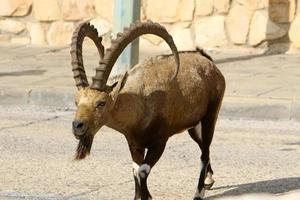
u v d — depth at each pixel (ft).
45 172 74.23
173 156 81.00
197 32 140.87
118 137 90.27
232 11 139.13
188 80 62.44
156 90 59.77
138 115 59.06
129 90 58.70
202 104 63.98
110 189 68.80
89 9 146.30
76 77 57.72
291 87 110.63
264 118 101.86
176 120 61.87
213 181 68.69
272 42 138.10
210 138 66.13
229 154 81.97
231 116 102.89
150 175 73.31
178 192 67.92
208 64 65.16
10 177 72.33
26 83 114.83
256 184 70.38
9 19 151.02
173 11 141.69
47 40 149.48
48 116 103.24
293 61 131.85
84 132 55.31
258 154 82.12
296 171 75.15
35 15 149.69
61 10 148.15
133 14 109.40
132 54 108.06
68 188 68.95
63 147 84.79
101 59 58.29
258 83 113.60
